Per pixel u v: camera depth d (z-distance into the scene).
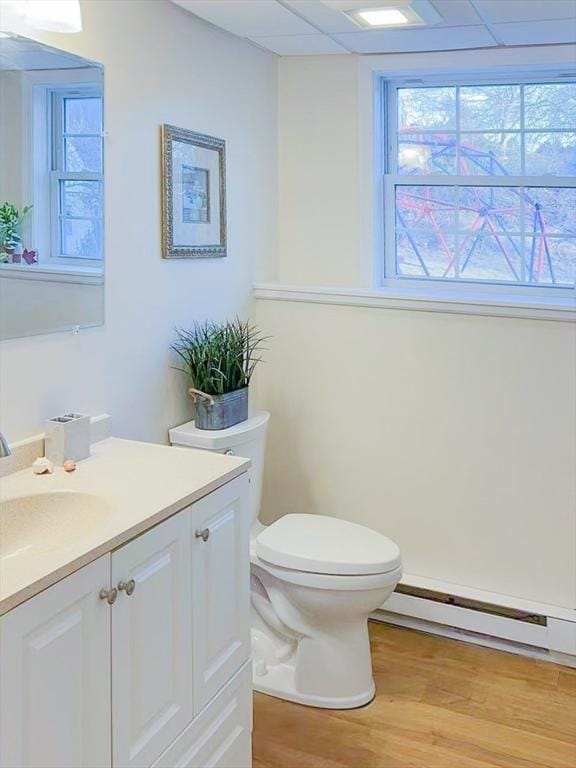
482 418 2.78
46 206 1.96
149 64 2.30
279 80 3.12
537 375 2.68
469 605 2.80
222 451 2.50
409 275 3.17
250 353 2.90
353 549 2.38
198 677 1.74
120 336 2.28
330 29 2.59
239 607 1.92
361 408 2.97
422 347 2.84
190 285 2.61
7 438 1.88
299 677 2.44
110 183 2.18
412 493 2.93
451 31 2.56
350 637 2.41
